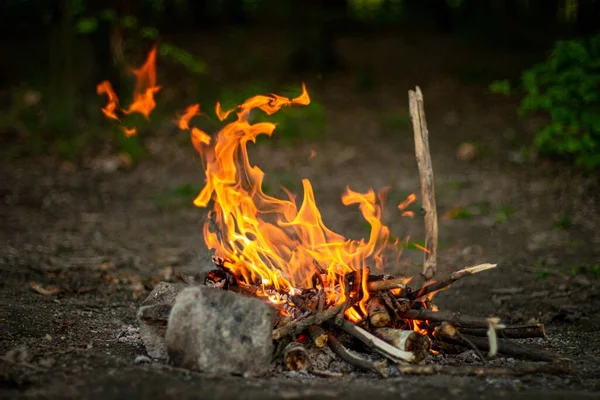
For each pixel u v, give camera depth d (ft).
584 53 37.29
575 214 34.88
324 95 56.34
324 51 61.67
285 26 72.79
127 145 44.86
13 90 53.52
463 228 33.50
